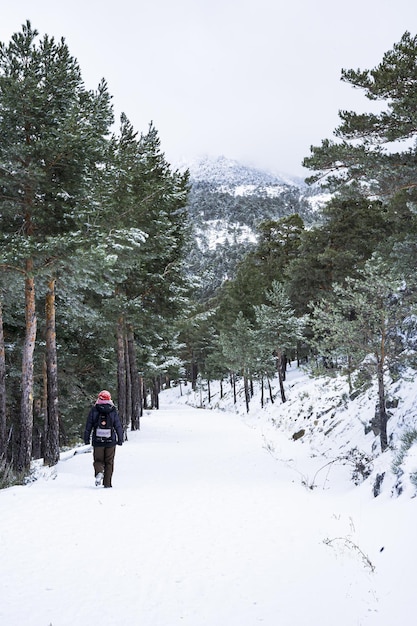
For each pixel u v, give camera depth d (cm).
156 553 532
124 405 2062
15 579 446
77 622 359
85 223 1241
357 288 1175
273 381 4381
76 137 1175
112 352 2389
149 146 2070
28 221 1291
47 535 593
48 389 1327
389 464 759
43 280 1270
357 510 708
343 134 1451
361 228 3052
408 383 1222
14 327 1767
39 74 1260
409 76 1330
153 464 1340
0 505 756
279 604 394
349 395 1761
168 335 2942
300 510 758
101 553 529
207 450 1683
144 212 1836
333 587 422
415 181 1389
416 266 1481
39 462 1371
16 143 1208
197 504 801
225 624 359
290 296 3531
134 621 364
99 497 839
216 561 506
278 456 1542
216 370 5847
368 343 1120
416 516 509
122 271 1524
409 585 380
